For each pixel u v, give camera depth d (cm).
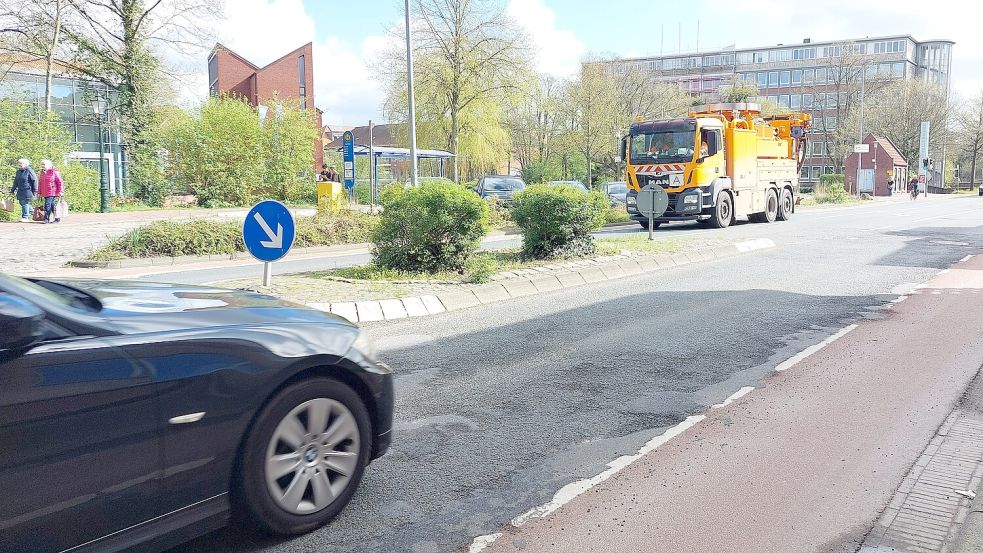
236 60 5012
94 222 2212
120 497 270
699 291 1005
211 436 293
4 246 1579
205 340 297
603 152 5947
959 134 7906
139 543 276
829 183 5772
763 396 539
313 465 328
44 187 2186
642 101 6425
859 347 686
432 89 3666
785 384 568
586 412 503
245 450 303
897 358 645
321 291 885
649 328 770
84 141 3697
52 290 306
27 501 247
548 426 476
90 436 261
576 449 436
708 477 396
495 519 347
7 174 2353
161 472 280
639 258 1252
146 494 276
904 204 4250
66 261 1347
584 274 1111
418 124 4053
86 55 3119
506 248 1475
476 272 988
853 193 7194
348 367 343
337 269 1113
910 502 364
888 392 547
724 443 446
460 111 3916
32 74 3559
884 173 7025
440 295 888
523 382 574
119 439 268
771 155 2436
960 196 6731
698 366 621
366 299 841
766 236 1828
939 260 1341
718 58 12038
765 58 11694
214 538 323
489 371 605
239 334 309
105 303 307
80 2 3052
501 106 4075
